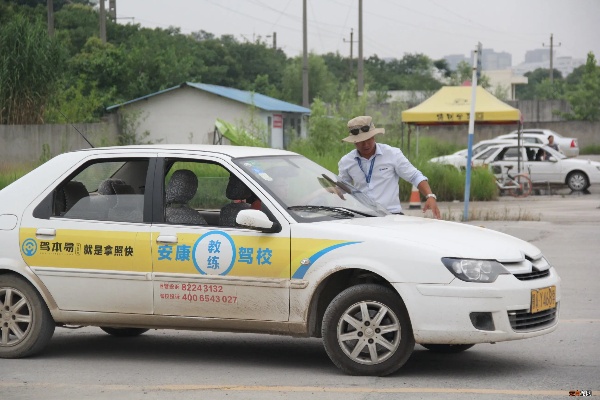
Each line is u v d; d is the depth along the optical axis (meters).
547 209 43.59
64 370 14.40
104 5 97.31
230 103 79.00
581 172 57.03
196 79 95.56
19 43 61.56
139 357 15.34
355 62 177.12
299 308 13.58
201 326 14.16
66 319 14.88
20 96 61.94
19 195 15.29
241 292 13.82
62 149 60.88
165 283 14.18
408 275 13.04
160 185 14.64
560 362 14.42
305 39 93.38
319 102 63.78
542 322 13.48
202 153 14.77
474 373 13.72
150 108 80.25
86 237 14.66
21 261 14.98
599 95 112.81
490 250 13.25
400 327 13.23
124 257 14.41
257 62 136.38
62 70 64.75
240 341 16.61
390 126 64.31
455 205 46.34
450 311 12.87
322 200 14.55
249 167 14.49
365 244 13.31
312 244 13.53
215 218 14.88
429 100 53.44
